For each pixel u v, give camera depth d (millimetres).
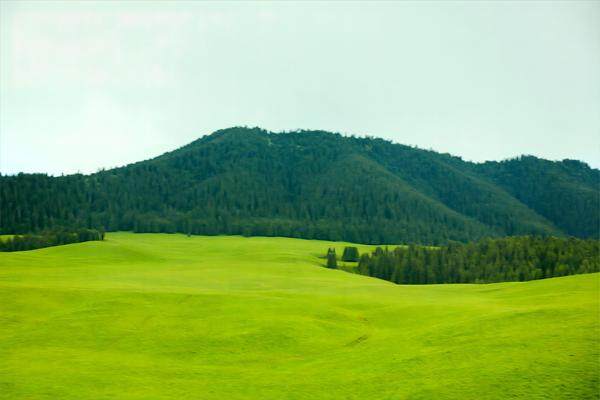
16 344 46156
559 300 59031
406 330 51281
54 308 59750
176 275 98812
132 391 33344
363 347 44938
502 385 29391
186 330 51031
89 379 35406
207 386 34812
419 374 33875
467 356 35656
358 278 111438
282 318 55188
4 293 63781
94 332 50031
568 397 27047
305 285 89562
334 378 35750
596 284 69312
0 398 31016
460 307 60219
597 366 29688
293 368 40000
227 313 57656
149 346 46344
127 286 78812
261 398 32281
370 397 31219
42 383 33969
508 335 38656
